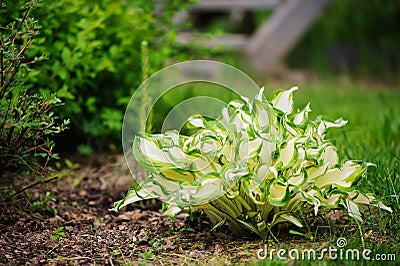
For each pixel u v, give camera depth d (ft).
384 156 12.57
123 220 10.91
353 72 31.27
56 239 9.67
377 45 31.65
